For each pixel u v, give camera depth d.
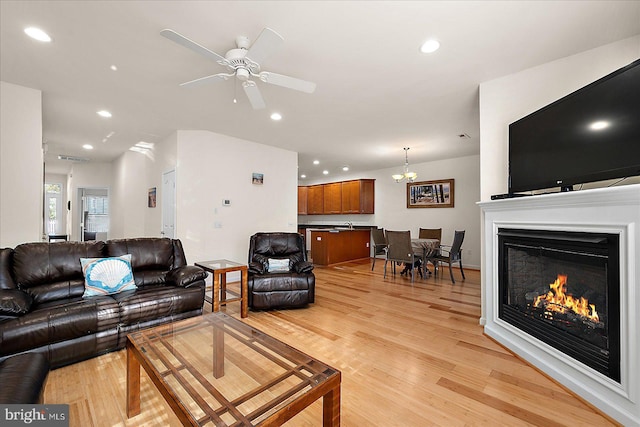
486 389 1.83
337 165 7.33
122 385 1.88
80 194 6.93
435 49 2.26
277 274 3.49
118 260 2.79
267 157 5.37
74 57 2.38
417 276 5.47
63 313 2.08
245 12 1.85
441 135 4.62
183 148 4.42
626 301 1.50
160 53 2.33
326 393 1.29
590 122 1.78
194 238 4.47
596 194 1.63
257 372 1.72
